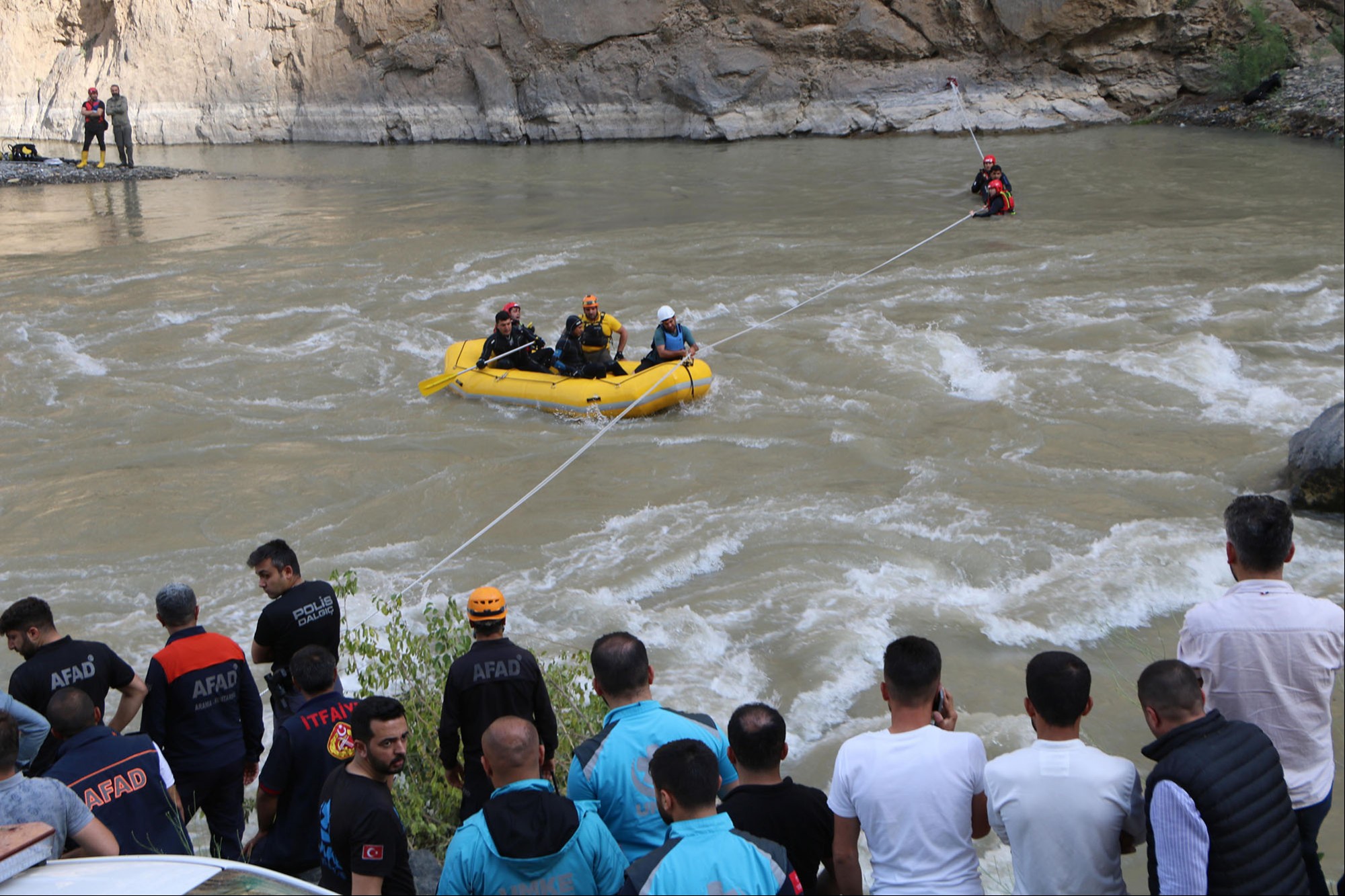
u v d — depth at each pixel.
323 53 40.81
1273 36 34.00
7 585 8.85
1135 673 7.26
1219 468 10.68
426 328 15.86
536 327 15.70
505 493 10.41
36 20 45.56
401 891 4.09
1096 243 19.39
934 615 7.96
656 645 7.68
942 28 36.09
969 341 14.59
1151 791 3.41
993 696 6.96
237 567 9.13
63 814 4.07
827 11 36.25
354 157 36.12
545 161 33.41
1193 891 3.26
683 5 37.16
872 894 3.61
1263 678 3.93
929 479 10.51
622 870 3.65
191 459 11.36
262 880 3.53
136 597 8.67
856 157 31.39
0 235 22.48
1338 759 6.03
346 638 5.94
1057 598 8.14
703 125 37.00
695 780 3.40
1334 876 5.14
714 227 22.03
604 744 4.05
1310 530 9.27
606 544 9.29
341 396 13.34
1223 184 24.38
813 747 6.57
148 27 42.78
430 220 23.70
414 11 39.41
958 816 3.59
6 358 14.43
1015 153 30.50
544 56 38.31
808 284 17.53
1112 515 9.61
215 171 33.03
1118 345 14.26
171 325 16.03
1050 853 3.46
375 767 3.98
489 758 3.65
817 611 8.05
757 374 13.67
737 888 3.31
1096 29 35.09
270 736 6.83
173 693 5.16
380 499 10.34
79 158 37.62
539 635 7.84
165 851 4.63
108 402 12.97
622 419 12.32
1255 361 13.65
